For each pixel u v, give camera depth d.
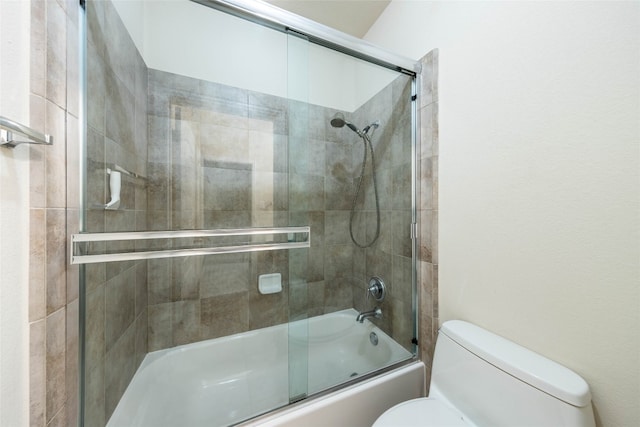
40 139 0.47
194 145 1.26
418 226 1.13
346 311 1.51
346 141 1.48
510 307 0.76
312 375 1.15
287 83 1.38
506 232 0.77
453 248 0.96
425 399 0.81
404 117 1.20
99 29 0.77
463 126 0.91
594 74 0.57
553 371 0.60
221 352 1.29
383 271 1.34
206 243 1.15
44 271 0.54
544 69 0.66
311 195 1.46
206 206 1.29
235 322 1.34
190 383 1.20
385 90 1.28
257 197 1.38
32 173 0.51
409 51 1.19
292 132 1.41
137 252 0.82
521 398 0.61
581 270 0.60
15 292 0.47
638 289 0.51
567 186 0.62
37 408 0.52
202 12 1.19
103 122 0.80
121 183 0.93
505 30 0.76
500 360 0.66
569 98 0.61
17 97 0.47
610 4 0.54
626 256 0.53
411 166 1.17
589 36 0.57
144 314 1.15
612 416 0.55
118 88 0.91
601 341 0.56
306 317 1.40
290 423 0.85
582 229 0.59
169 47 1.21
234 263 1.35
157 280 1.21
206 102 1.28
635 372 0.51
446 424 0.70
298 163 1.43
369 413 0.97
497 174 0.79
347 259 1.52
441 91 1.00
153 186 1.19
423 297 1.10
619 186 0.53
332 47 1.17
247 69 1.35
